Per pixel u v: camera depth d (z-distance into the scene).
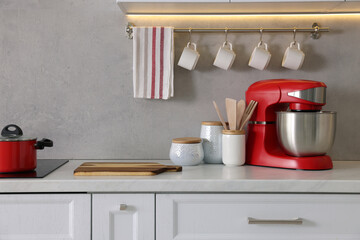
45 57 1.93
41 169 1.63
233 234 1.44
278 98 1.66
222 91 1.94
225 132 1.69
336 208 1.43
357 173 1.55
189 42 1.88
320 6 1.76
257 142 1.73
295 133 1.58
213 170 1.62
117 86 1.94
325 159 1.63
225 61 1.81
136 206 1.43
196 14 1.92
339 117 1.94
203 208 1.44
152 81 1.88
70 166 1.74
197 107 1.95
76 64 1.93
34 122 1.94
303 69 1.93
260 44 1.91
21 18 1.92
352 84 1.93
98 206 1.43
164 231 1.44
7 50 1.92
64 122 1.94
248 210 1.44
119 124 1.95
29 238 1.43
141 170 1.52
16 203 1.42
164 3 1.70
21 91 1.93
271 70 1.93
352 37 1.92
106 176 1.49
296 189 1.42
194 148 1.71
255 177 1.46
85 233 1.43
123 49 1.94
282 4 1.71
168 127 1.95
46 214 1.43
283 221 1.41
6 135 1.60
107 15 1.93
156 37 1.86
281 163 1.65
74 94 1.94
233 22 1.93
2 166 1.50
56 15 1.92
